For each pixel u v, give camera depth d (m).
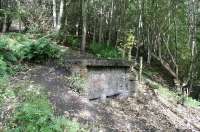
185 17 16.53
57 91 9.02
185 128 10.66
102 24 18.02
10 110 7.60
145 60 17.92
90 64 9.76
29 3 15.70
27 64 9.96
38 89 8.70
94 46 15.80
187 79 15.43
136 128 9.34
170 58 17.25
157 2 16.62
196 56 16.36
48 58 10.30
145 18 17.00
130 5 17.33
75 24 17.86
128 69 11.30
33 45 10.20
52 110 8.11
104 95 10.30
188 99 13.91
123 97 11.10
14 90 8.30
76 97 9.22
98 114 9.12
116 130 8.76
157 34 17.02
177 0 16.44
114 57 15.03
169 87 15.06
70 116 8.30
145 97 11.87
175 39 16.20
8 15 15.36
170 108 12.02
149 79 14.52
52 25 15.88
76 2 17.55
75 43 16.05
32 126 7.22
